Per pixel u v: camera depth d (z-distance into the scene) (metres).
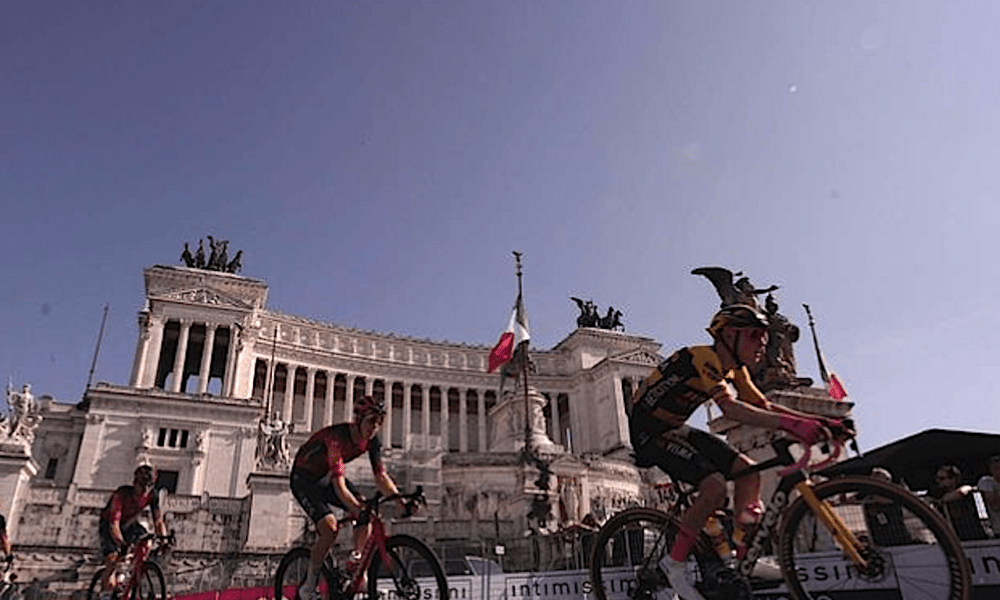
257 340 117.88
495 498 69.56
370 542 9.73
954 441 14.82
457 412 140.38
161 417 79.44
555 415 138.88
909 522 7.59
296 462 10.80
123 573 14.48
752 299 19.23
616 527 9.40
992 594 9.72
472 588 13.74
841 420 6.79
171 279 108.75
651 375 8.53
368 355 133.75
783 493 7.12
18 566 47.12
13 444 52.12
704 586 7.61
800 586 6.79
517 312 76.12
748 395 7.82
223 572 48.47
